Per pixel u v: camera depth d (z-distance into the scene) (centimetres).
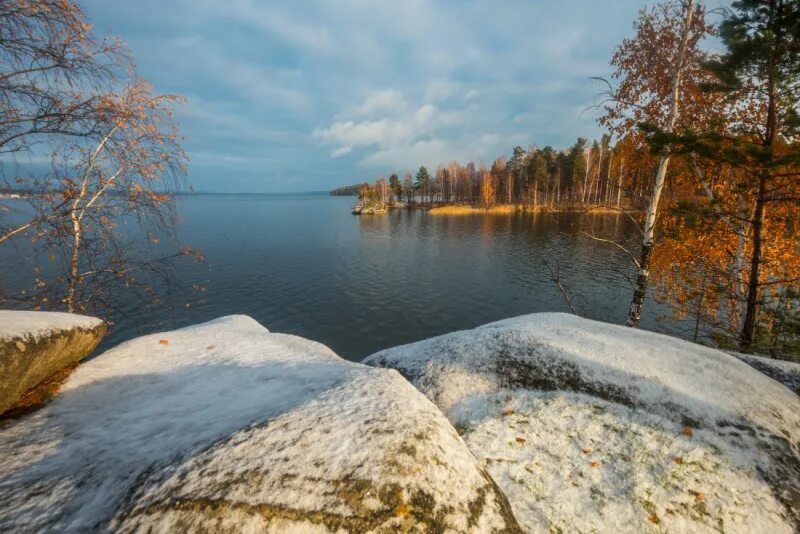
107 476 319
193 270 3391
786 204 1072
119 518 262
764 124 944
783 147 763
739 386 618
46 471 337
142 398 495
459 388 686
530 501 438
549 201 9206
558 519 416
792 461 488
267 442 329
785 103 838
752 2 820
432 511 289
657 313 2247
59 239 704
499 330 844
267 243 5078
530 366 705
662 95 1187
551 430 557
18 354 435
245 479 286
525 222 7262
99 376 545
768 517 419
